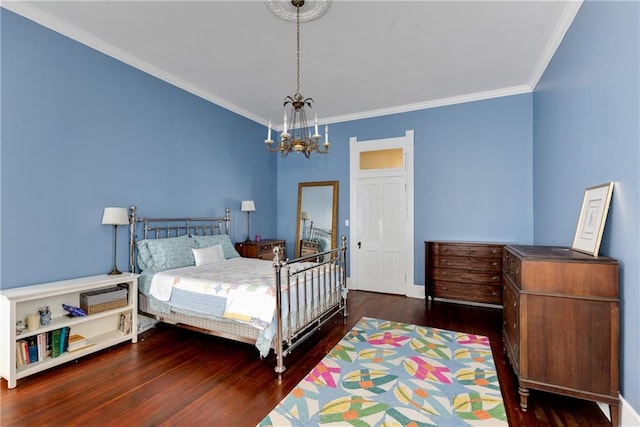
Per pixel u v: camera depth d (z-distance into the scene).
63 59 2.83
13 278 2.53
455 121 4.54
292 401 2.08
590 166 2.29
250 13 2.58
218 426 1.83
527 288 2.00
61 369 2.50
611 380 1.81
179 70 3.66
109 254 3.21
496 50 3.17
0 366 2.28
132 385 2.27
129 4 2.48
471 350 2.87
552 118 3.21
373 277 5.15
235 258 4.25
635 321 1.70
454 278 4.23
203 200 4.38
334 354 2.78
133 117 3.44
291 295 2.67
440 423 1.86
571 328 1.89
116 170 3.27
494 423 1.86
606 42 2.03
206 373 2.45
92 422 1.87
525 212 4.15
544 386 1.95
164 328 3.49
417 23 2.70
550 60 3.24
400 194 4.96
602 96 2.09
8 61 2.49
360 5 2.46
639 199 1.67
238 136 5.04
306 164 5.76
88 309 2.77
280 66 3.54
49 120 2.74
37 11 2.59
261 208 5.59
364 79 3.87
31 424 1.84
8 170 2.50
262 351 2.41
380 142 5.06
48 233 2.74
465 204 4.49
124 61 3.32
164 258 3.42
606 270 1.84
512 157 4.21
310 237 5.64
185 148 4.09
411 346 2.96
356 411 1.97
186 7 2.51
